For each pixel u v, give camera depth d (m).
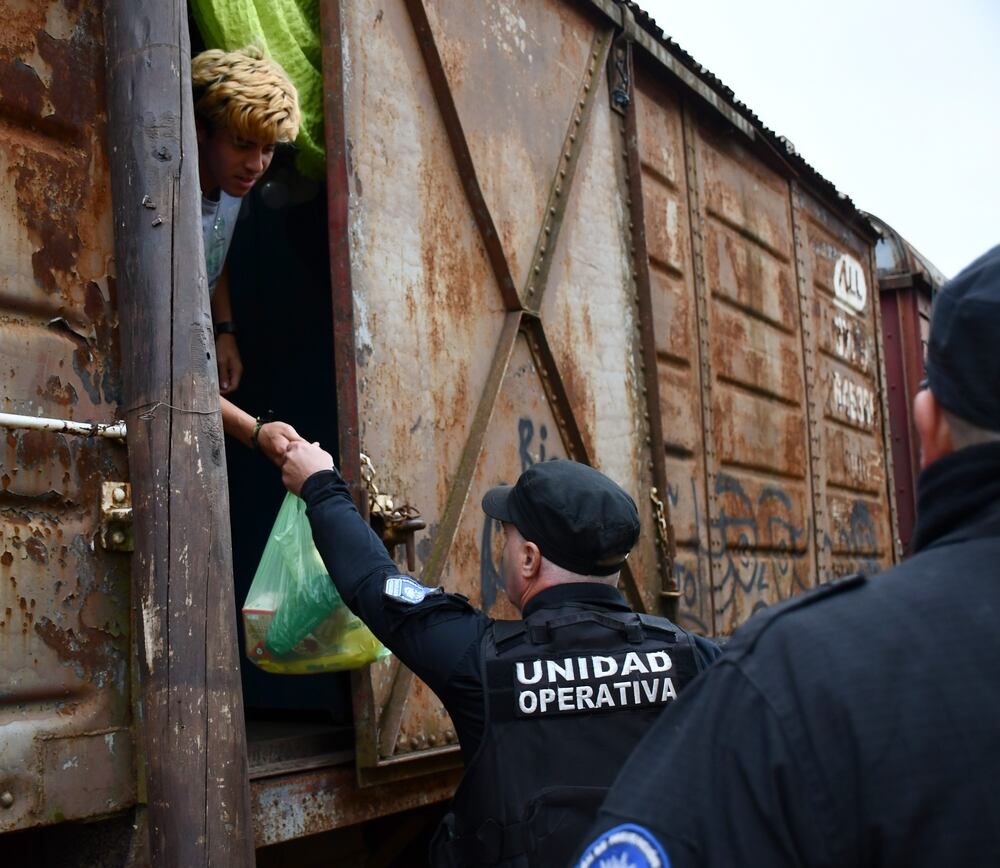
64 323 1.85
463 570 2.65
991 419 0.88
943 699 0.81
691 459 4.36
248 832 1.82
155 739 1.77
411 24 2.76
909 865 0.78
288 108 2.22
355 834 2.71
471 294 2.85
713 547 4.42
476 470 2.74
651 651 1.66
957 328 0.90
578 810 1.52
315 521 1.89
